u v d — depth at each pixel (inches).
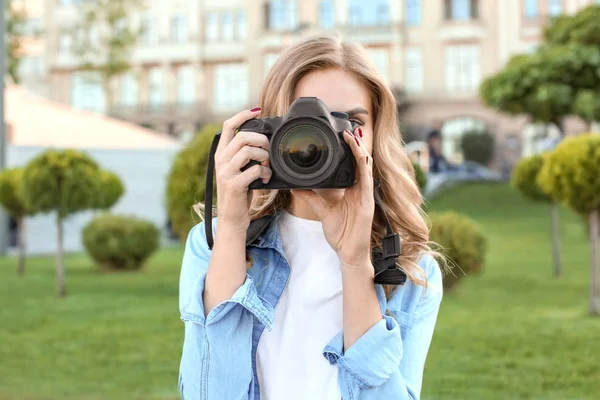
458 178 981.8
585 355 195.8
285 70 54.4
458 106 1350.9
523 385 167.6
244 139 49.9
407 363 53.1
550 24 957.2
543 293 315.6
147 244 422.3
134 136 596.1
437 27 1366.9
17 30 1203.9
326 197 50.7
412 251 55.6
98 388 168.2
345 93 53.4
